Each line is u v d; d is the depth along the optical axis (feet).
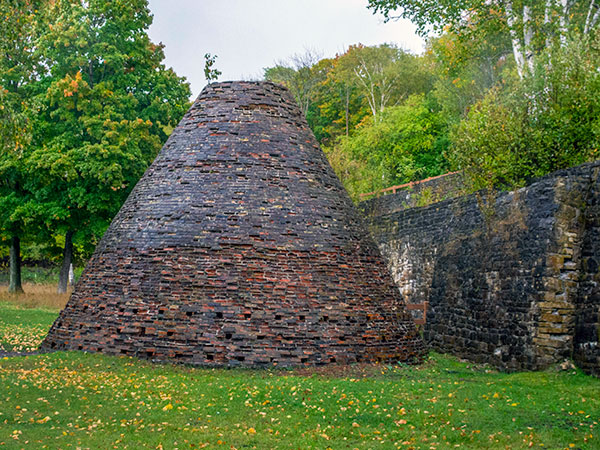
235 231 43.62
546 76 55.26
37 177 87.66
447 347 55.31
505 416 29.17
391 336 45.52
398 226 74.59
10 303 87.71
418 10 72.02
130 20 92.58
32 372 37.45
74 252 119.44
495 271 48.78
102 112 87.97
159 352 41.52
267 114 48.88
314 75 172.65
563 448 24.58
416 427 27.86
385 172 105.50
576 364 40.40
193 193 45.44
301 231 44.68
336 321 43.24
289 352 41.32
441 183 76.43
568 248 42.42
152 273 43.62
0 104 50.57
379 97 161.89
